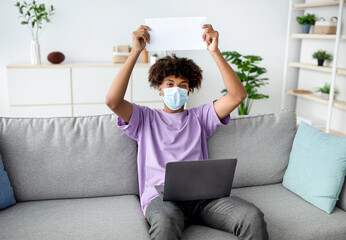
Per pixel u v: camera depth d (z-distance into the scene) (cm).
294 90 428
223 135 195
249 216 143
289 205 175
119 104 168
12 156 173
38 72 350
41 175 175
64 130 181
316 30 383
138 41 164
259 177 198
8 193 166
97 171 180
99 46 393
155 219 143
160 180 166
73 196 179
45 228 149
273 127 203
